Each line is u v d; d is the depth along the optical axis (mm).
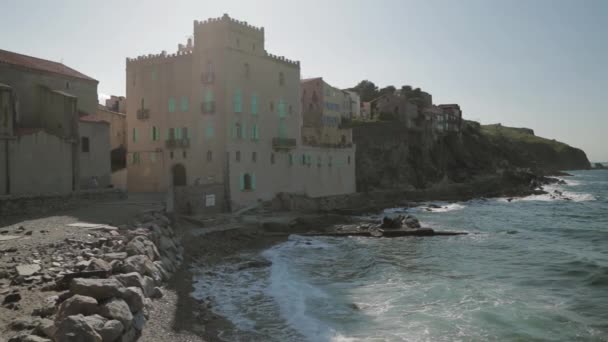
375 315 24562
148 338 18516
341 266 37094
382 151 113312
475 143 170125
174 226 43531
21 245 24562
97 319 14961
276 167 67000
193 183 60250
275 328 22125
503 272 34938
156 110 63469
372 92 165000
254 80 62500
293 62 70625
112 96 88062
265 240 49469
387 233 53125
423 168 125750
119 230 30594
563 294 28859
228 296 27391
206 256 38938
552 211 83625
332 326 22750
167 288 26250
